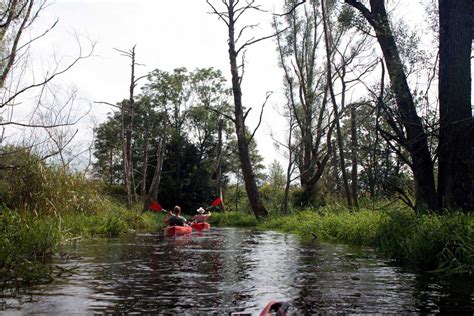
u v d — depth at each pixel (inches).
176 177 1791.3
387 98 510.0
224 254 420.2
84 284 263.7
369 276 297.0
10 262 299.1
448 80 499.8
